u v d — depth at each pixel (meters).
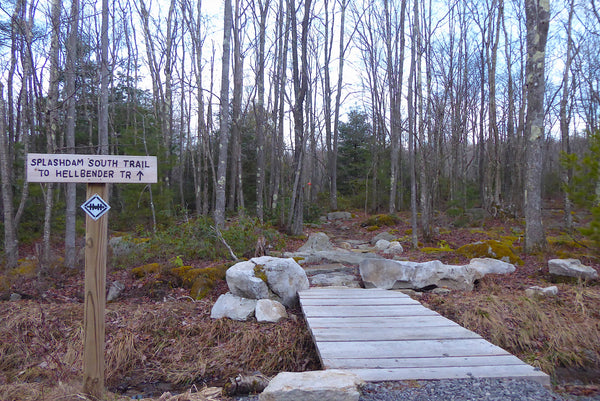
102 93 10.73
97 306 3.85
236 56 19.62
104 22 10.66
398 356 4.42
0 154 10.42
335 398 3.53
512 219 19.98
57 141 16.95
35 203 15.69
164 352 6.23
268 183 26.47
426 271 8.11
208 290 8.11
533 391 3.66
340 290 7.59
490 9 21.95
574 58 21.83
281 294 7.33
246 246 10.70
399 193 26.88
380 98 30.12
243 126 25.75
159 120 21.41
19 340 6.46
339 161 34.41
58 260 9.97
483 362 4.26
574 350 5.83
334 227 21.34
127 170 3.86
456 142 22.88
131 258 10.11
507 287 7.98
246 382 4.81
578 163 7.47
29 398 4.36
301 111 16.27
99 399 3.86
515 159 24.73
